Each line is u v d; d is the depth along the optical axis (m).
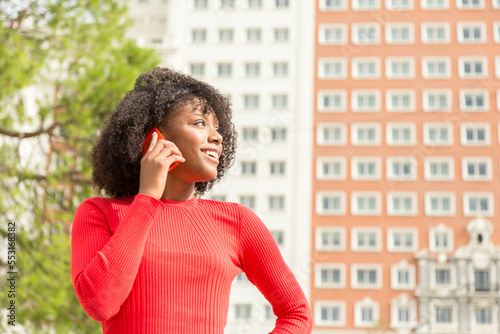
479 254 33.59
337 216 34.56
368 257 34.16
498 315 33.00
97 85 8.18
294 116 35.22
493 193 34.06
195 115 1.61
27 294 8.32
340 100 35.62
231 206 1.62
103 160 1.71
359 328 33.44
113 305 1.34
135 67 8.62
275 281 1.57
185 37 36.09
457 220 34.09
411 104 35.22
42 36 8.25
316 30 36.19
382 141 35.06
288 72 35.81
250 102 35.62
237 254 1.58
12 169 8.34
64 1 8.02
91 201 1.57
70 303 8.77
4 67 7.87
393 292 33.69
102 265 1.34
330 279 34.03
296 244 34.34
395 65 35.62
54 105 8.48
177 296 1.42
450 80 35.12
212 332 1.43
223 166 1.90
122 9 8.63
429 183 34.50
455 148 34.59
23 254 8.38
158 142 1.51
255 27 36.19
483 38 35.12
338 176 34.88
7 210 8.34
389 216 34.38
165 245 1.46
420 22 35.72
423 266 33.78
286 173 34.75
